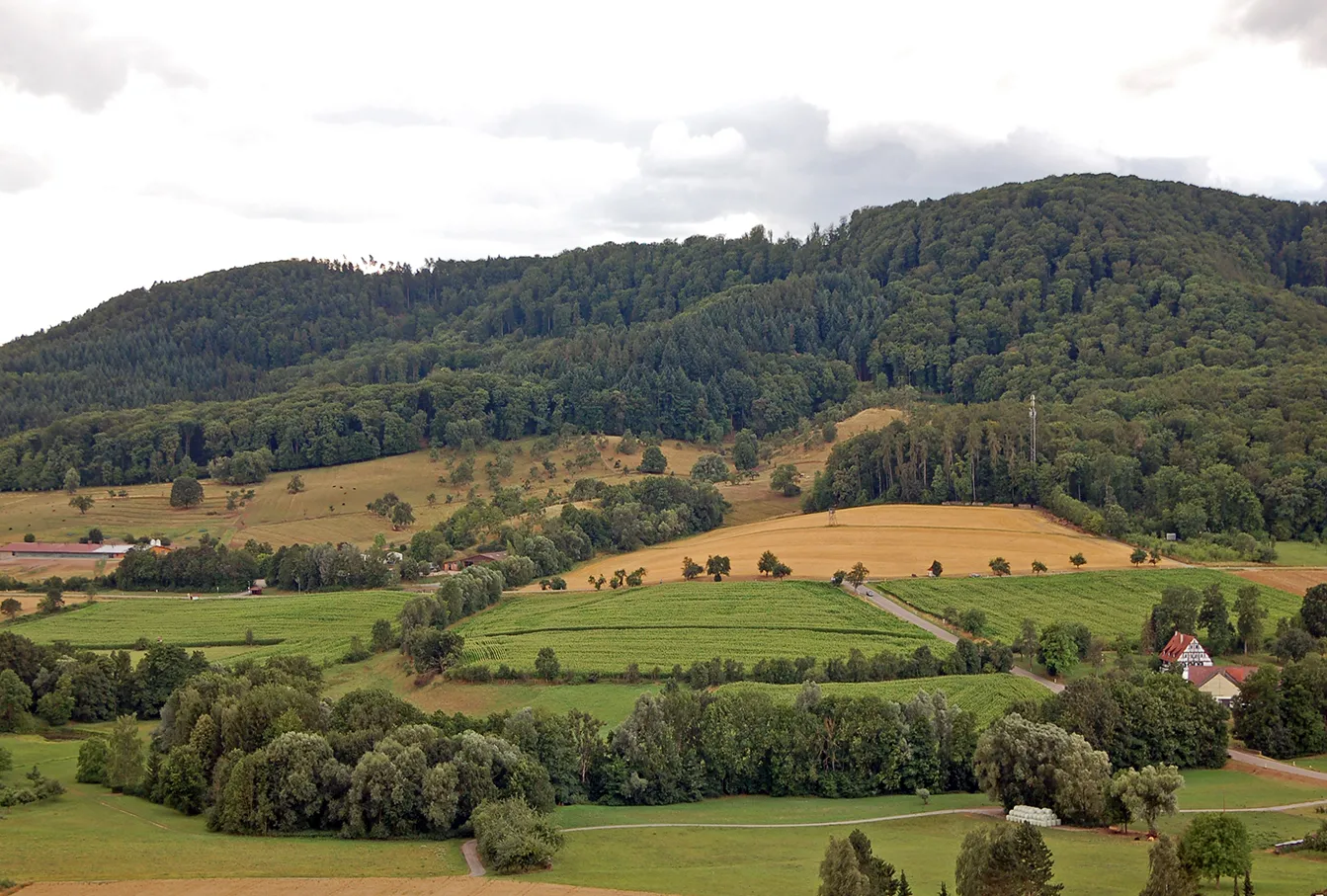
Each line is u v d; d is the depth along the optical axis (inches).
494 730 5142.7
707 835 4315.9
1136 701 5359.3
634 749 5054.1
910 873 3678.6
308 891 3508.9
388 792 4384.8
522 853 3811.5
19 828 4116.6
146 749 5580.7
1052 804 4505.4
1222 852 3221.0
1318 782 4970.5
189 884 3545.8
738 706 5339.6
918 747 5206.7
